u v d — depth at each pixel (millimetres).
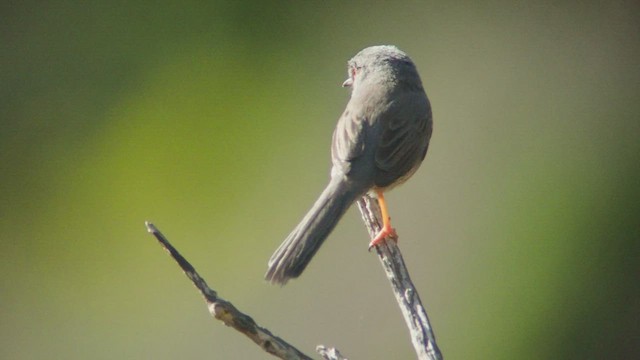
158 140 16750
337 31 17344
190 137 16703
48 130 16953
